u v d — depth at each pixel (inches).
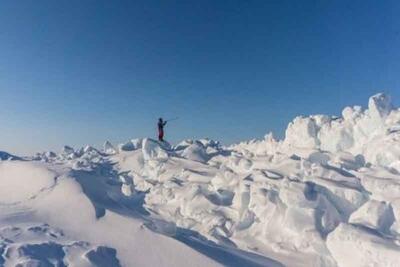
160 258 336.5
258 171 528.4
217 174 565.0
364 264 321.4
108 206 448.5
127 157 828.6
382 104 621.6
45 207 429.1
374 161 539.8
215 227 438.0
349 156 562.9
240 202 473.4
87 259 317.1
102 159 872.9
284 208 427.8
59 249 332.5
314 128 706.8
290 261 366.6
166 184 596.4
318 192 437.1
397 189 414.0
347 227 351.9
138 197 576.4
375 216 373.4
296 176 506.0
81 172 537.6
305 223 398.9
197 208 491.5
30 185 485.7
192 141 960.3
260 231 426.0
